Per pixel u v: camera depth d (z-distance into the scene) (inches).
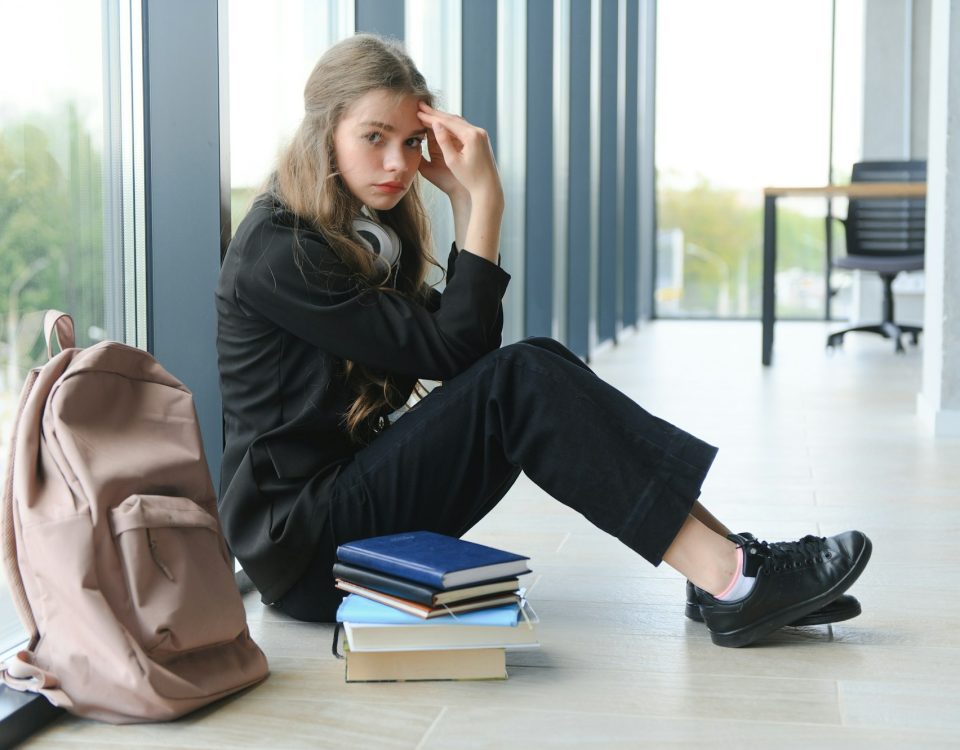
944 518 109.1
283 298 68.4
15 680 57.9
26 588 58.2
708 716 59.5
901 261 273.0
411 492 69.5
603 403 66.9
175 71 80.1
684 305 390.6
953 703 61.2
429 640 63.4
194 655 61.1
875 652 69.3
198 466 62.4
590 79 261.0
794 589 68.3
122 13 78.2
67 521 57.0
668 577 87.1
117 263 79.0
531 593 82.7
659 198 387.9
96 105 75.7
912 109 349.7
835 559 68.4
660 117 383.6
